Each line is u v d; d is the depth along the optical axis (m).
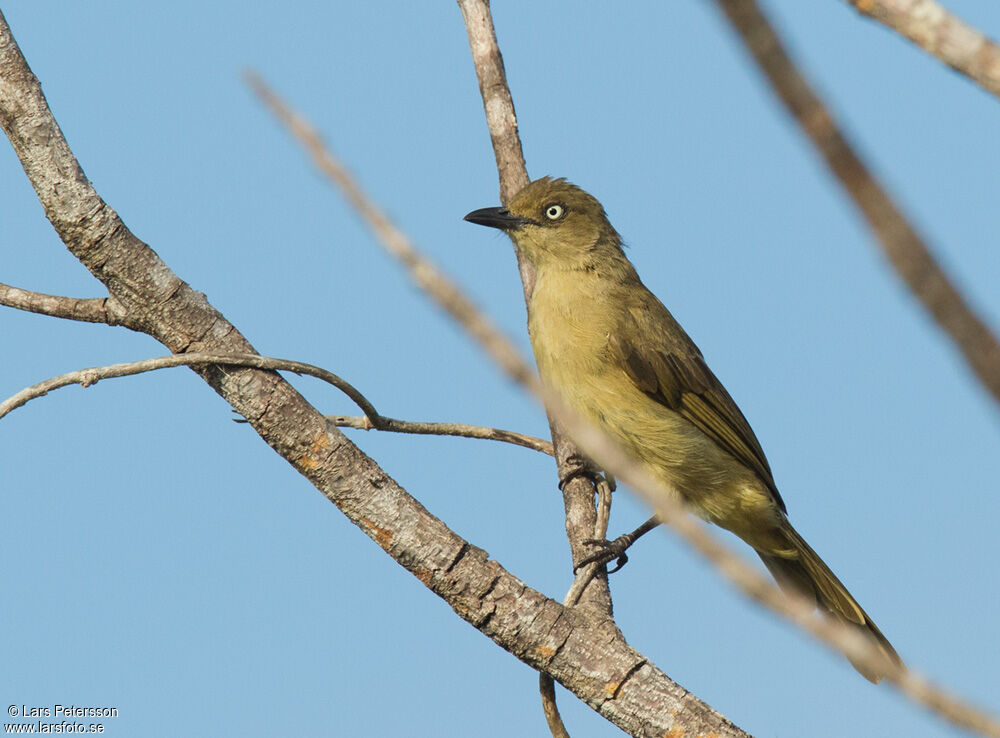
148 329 8.36
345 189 1.93
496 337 1.91
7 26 8.02
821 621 2.14
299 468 8.11
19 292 8.41
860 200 1.43
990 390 1.42
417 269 1.92
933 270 1.43
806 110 1.42
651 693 7.84
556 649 7.91
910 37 2.08
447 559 7.98
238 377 8.15
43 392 8.32
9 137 8.08
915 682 1.89
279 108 1.96
